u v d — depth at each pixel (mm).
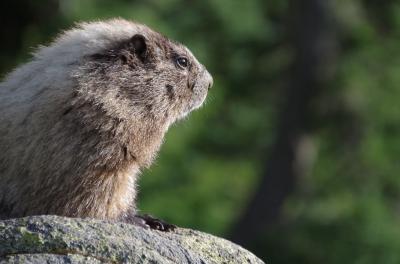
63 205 10195
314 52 28188
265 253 24484
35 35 20578
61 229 8781
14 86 10531
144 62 10984
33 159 10141
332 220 24391
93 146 10289
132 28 11227
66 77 10383
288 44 29062
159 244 9008
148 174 23953
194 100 11578
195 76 11516
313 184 27469
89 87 10414
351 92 27703
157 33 11422
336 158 27500
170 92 11227
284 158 28031
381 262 23484
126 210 10586
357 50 28219
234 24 28094
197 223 24016
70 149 10203
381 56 28047
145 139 10805
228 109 29125
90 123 10305
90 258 8695
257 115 29328
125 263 8750
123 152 10508
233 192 27281
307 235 24391
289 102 28281
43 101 10250
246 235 26812
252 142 29016
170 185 24172
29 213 10172
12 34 20484
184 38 25906
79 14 21156
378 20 28875
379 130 27062
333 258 23875
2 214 10219
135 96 10789
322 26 28312
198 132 26719
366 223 23953
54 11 20812
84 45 10688
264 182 27797
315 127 28156
